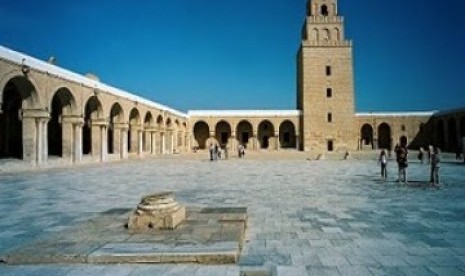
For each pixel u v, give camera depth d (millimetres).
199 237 6762
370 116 60625
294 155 46469
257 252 6453
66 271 5492
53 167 26031
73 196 13562
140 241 6555
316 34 58219
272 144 61906
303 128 56906
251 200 12375
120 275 5301
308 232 7848
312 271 5477
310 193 13922
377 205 11148
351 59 56719
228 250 5914
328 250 6535
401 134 60375
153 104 44969
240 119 59062
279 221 8977
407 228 8125
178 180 19109
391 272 5410
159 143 48094
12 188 15852
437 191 14195
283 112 58562
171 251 5906
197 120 59750
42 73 23812
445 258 6039
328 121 56562
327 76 56938
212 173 23469
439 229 8023
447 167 27000
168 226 7355
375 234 7617
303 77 57156
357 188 15273
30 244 6531
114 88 34844
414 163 31969
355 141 56281
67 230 7434
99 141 32719
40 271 5500
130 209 9938
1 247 6965
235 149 58844
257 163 34250
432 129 59906
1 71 20125
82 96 28906
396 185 16250
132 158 39281
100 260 5816
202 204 11641
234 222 7930
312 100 56906
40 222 9141
